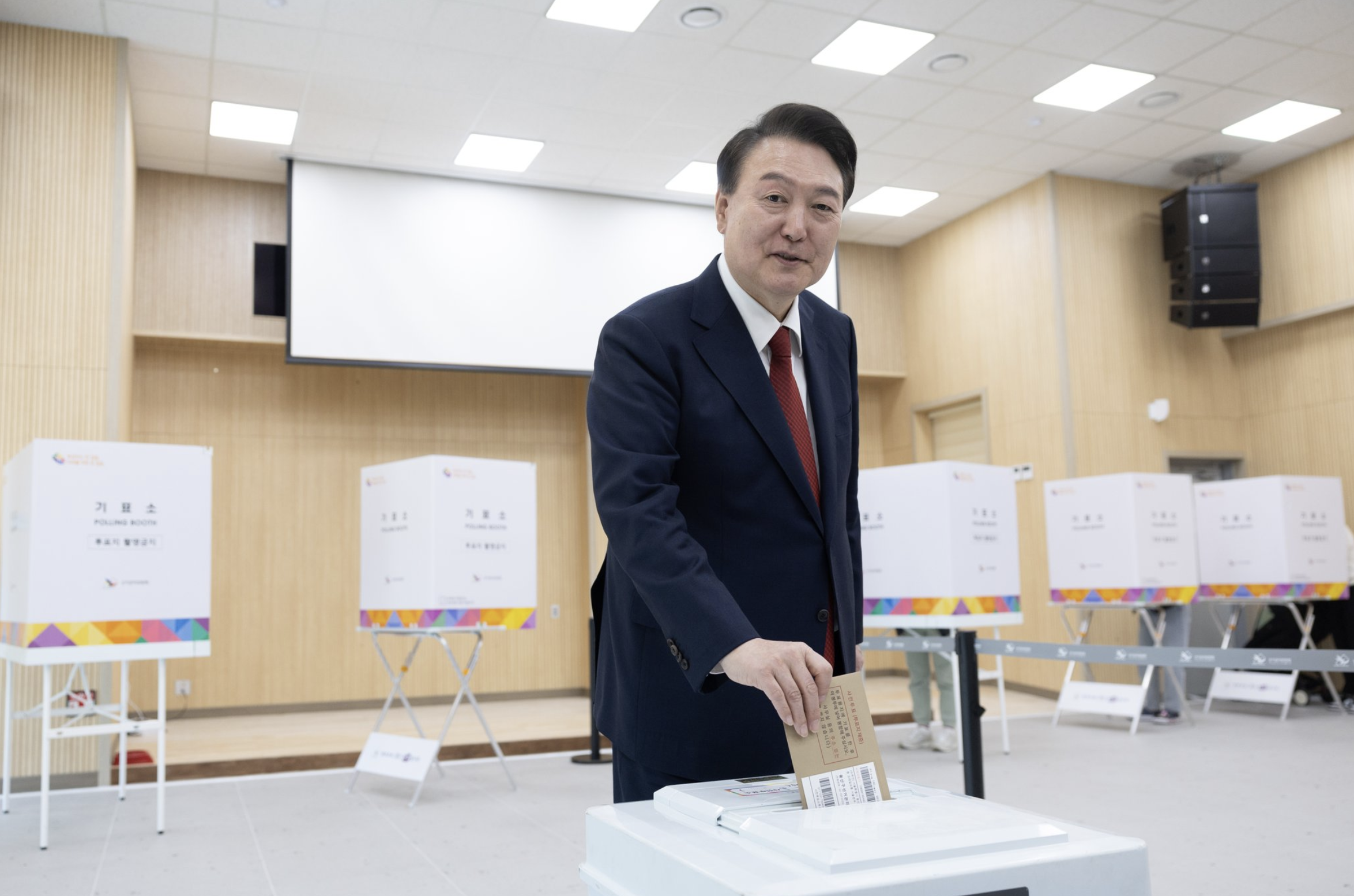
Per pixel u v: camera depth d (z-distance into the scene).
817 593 1.34
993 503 6.15
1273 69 7.09
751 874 0.87
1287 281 8.78
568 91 7.11
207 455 4.49
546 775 5.77
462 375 9.49
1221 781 5.01
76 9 5.94
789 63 6.83
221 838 4.34
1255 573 7.45
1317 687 7.70
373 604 5.50
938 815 0.99
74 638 4.20
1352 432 8.32
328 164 8.16
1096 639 8.57
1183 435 9.02
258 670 8.52
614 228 8.95
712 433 1.33
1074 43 6.68
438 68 6.75
